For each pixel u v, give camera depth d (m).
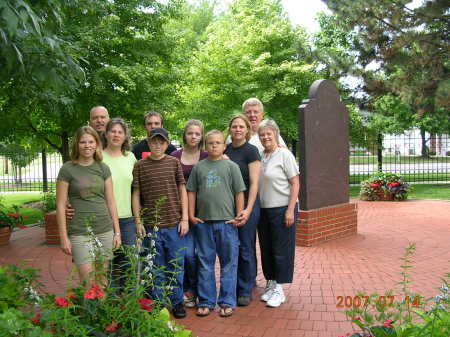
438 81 15.02
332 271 5.59
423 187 17.14
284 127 17.05
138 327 2.60
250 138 4.88
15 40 3.03
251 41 17.47
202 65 16.14
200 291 4.18
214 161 4.21
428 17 15.34
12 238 8.38
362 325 2.70
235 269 4.21
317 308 4.29
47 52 3.23
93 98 11.60
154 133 4.00
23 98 4.84
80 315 2.72
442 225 8.84
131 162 4.16
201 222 4.23
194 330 3.80
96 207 3.65
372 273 5.46
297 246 7.07
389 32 16.25
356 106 18.33
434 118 21.36
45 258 6.62
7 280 3.16
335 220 7.59
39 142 14.65
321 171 7.47
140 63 12.55
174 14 12.84
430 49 15.48
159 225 4.04
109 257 3.45
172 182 4.10
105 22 10.81
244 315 4.14
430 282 5.04
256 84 16.42
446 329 2.53
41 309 2.85
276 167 4.45
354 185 19.69
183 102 15.39
